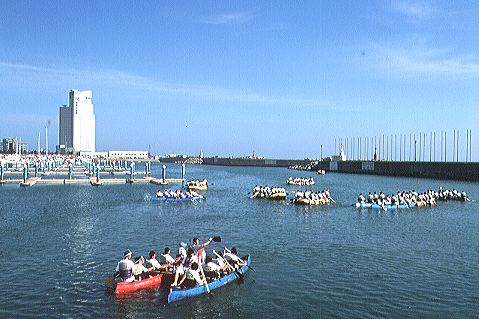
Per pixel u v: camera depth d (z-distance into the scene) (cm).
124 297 1920
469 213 4900
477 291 2036
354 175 16525
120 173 14050
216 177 13738
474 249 2914
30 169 13300
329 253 2770
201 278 1994
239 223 3994
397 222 4150
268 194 6412
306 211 4966
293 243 3084
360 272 2333
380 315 1755
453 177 13075
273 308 1828
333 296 1964
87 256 2616
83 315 1725
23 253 2669
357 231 3612
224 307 1834
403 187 9612
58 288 2025
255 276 2256
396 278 2225
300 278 2222
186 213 4644
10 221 3916
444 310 1808
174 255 2689
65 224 3775
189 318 1722
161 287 2014
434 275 2283
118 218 4178
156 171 17938
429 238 3309
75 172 13175
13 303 1833
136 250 2805
